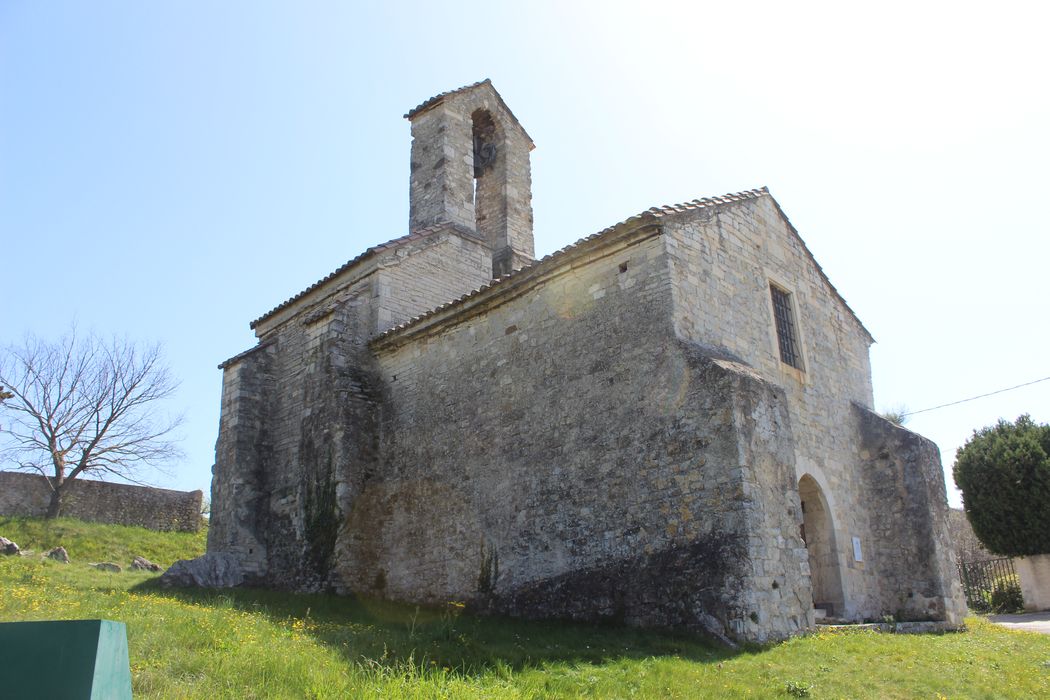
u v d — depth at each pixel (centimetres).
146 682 725
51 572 1641
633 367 1358
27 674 493
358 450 1777
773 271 1681
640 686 856
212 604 1421
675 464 1254
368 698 730
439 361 1730
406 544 1669
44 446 2914
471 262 2188
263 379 2205
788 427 1297
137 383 3353
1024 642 1316
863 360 1958
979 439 2780
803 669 968
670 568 1211
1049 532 2503
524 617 1392
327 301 2131
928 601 1564
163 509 2983
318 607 1506
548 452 1451
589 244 1446
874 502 1697
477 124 2484
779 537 1195
